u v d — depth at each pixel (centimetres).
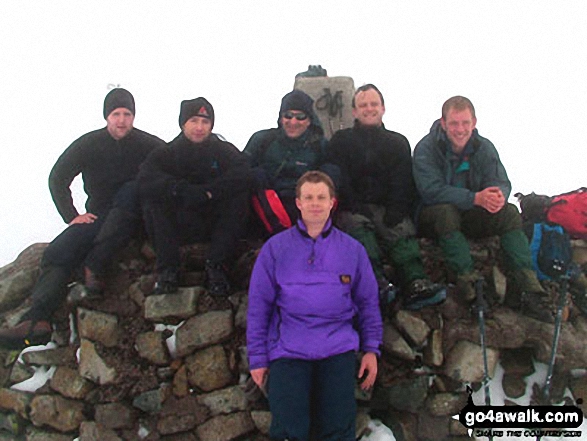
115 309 438
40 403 423
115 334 428
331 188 354
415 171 446
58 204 464
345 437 325
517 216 431
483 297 431
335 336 341
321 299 343
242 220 432
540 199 462
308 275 349
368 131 464
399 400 400
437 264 454
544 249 442
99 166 473
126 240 447
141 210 450
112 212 443
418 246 437
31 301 454
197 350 418
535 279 417
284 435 319
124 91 466
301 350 335
